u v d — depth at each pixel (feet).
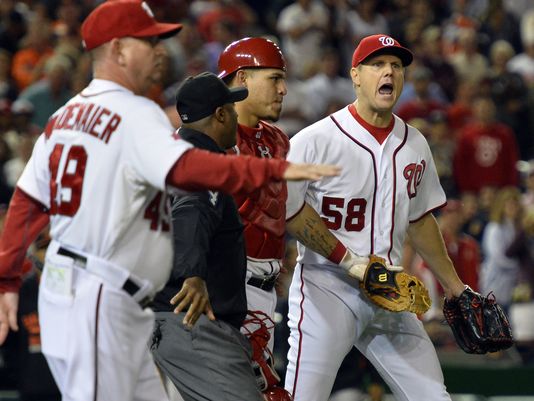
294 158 64.23
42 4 176.86
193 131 56.08
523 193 155.22
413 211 67.82
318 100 162.09
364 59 64.08
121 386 48.16
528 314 115.24
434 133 147.54
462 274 116.78
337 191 64.80
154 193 48.16
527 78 182.29
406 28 185.57
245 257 57.06
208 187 45.52
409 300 62.59
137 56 48.80
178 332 55.42
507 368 105.50
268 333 63.26
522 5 203.51
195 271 53.06
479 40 189.47
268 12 196.85
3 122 138.72
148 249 48.37
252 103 64.28
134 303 48.26
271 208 62.39
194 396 55.62
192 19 187.11
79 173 47.67
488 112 152.35
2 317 51.19
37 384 92.89
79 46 165.27
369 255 64.08
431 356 66.95
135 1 49.16
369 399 92.22
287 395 62.23
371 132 65.10
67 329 47.96
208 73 57.00
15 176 130.31
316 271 66.23
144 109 47.44
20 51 162.81
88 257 47.67
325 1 183.62
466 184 151.74
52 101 147.13
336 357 65.92
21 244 51.01
